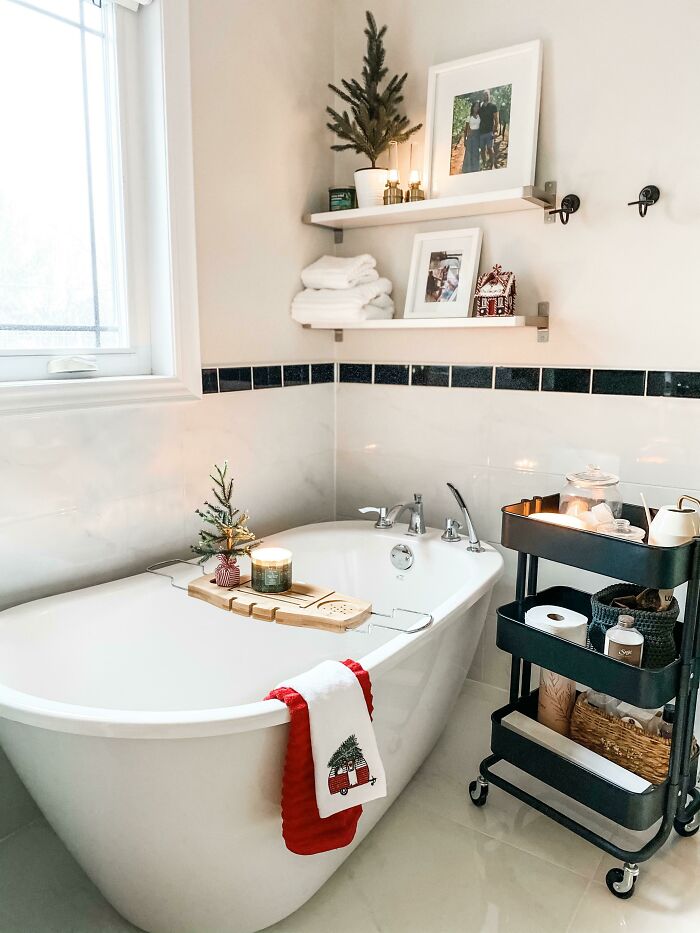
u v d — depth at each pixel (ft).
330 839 4.46
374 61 7.68
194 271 6.84
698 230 6.41
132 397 6.42
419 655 5.59
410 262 8.18
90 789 4.21
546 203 7.07
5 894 5.34
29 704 4.05
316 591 6.34
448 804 6.48
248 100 7.34
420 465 8.43
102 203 6.43
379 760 4.64
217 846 4.37
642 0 6.46
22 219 5.83
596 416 7.13
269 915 4.95
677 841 6.06
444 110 7.62
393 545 7.91
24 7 5.69
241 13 7.14
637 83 6.57
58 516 5.93
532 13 7.06
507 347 7.61
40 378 5.96
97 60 6.26
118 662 5.85
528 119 7.06
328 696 4.41
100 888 4.99
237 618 6.55
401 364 8.41
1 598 5.58
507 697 7.93
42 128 5.90
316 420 8.79
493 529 7.95
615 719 5.77
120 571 6.53
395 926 5.10
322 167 8.46
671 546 5.06
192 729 3.93
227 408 7.47
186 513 7.12
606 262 6.91
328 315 7.91
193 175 6.75
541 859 5.81
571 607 6.76
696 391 6.56
